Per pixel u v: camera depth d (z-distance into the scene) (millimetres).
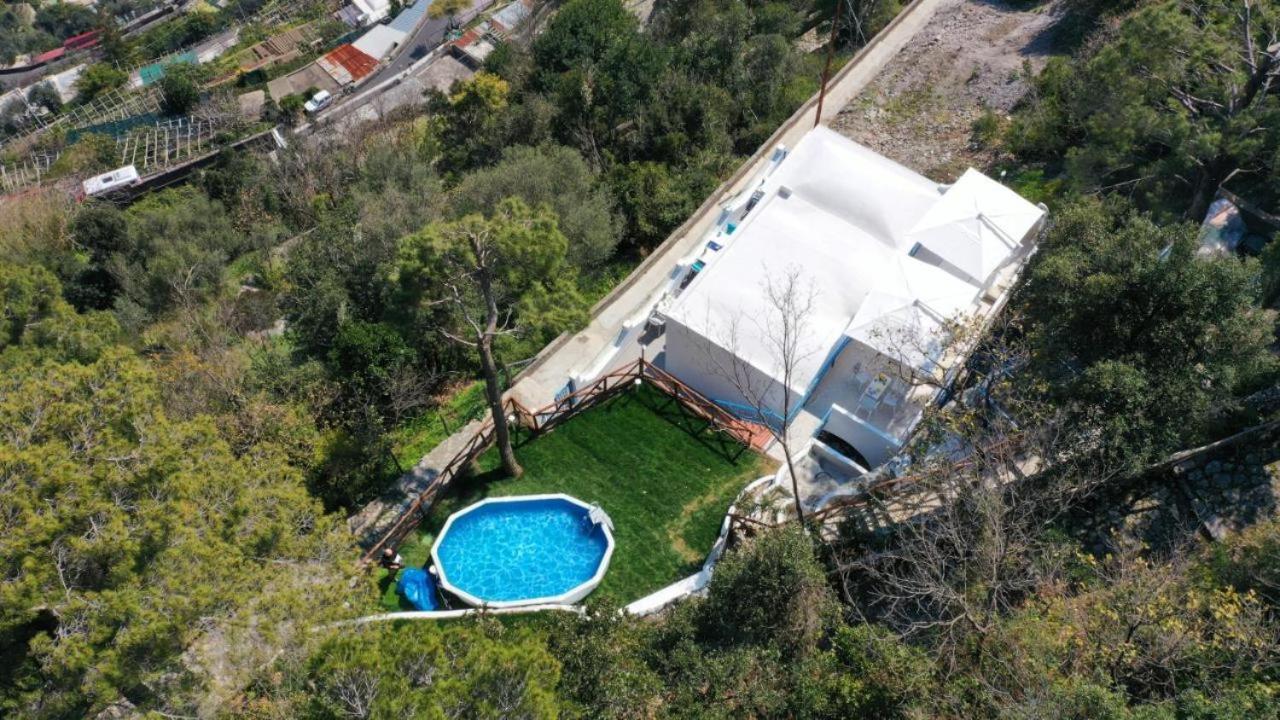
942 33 49531
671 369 32469
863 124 44656
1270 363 23797
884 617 21281
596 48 56656
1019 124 39219
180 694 18188
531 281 27094
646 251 40750
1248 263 23578
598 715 18172
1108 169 33156
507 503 27938
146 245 49875
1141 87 31219
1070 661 18906
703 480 28703
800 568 21281
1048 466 23875
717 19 53906
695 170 42625
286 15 123188
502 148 47375
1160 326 23672
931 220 33094
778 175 36656
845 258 31719
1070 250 26922
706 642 21531
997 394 25781
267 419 28453
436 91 62906
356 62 94375
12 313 29766
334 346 31703
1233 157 29297
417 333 31016
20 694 17672
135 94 101188
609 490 28531
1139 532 23781
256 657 18438
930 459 24938
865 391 29375
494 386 26375
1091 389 23062
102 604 17562
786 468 28594
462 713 16047
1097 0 44938
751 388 28859
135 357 22156
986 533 21062
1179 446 24172
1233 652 18344
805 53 54219
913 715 17953
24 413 20062
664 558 26609
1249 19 30844
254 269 48750
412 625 18938
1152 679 18328
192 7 136750
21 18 148000
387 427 31844
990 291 32531
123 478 19531
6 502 18141
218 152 72188
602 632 20375
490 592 25969
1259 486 23375
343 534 21531
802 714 18938
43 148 84375
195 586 18219
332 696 15961
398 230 36812
